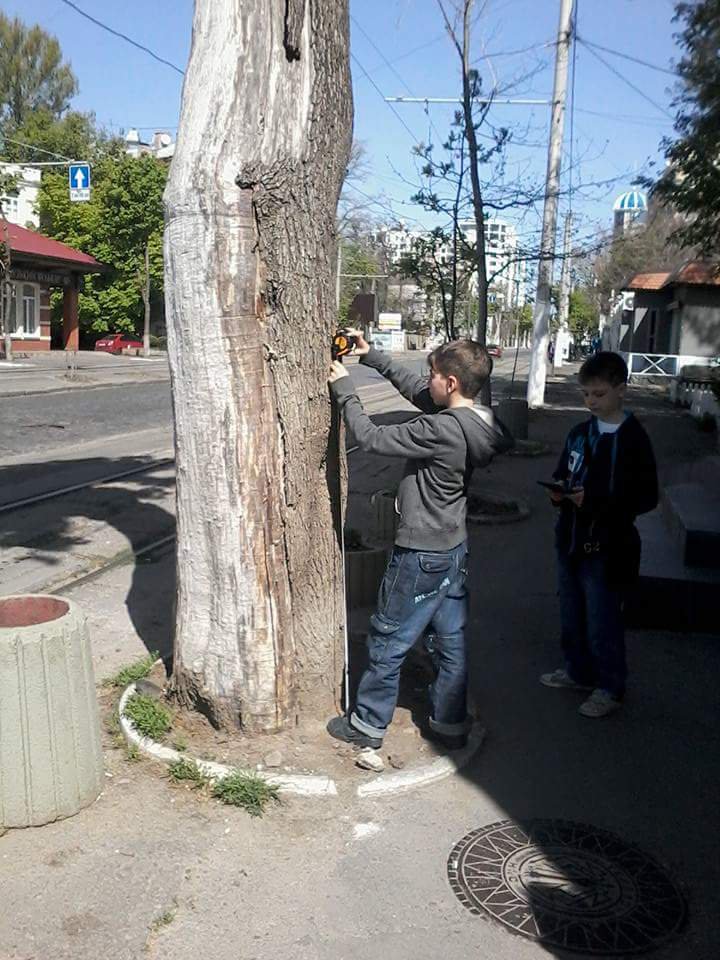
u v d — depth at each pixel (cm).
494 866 346
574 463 466
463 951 300
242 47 371
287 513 409
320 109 380
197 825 362
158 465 1243
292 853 348
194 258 382
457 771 415
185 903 317
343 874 337
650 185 1318
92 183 5022
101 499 994
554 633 604
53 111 6912
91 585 691
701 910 326
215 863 339
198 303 385
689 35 1221
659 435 1848
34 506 948
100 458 1299
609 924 316
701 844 366
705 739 454
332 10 377
